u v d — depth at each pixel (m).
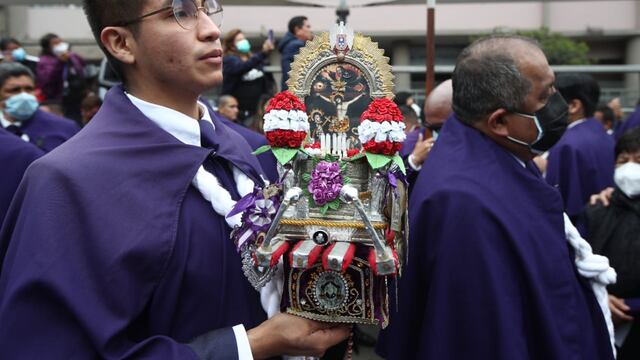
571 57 11.64
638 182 2.65
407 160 3.04
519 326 1.79
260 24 10.10
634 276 2.62
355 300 1.41
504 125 1.98
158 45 1.45
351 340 1.56
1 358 1.27
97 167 1.39
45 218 1.32
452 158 1.98
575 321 1.90
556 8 13.72
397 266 1.37
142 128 1.50
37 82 6.73
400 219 1.47
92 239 1.33
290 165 1.45
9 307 1.28
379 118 1.38
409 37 13.12
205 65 1.48
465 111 2.03
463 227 1.83
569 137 3.63
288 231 1.44
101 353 1.28
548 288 1.88
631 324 2.66
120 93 1.57
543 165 3.59
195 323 1.43
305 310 1.44
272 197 1.45
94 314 1.29
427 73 3.53
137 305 1.36
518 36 2.05
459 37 13.40
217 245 1.48
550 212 1.95
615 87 8.56
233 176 1.64
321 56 1.57
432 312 1.84
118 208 1.37
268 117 1.43
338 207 1.42
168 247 1.38
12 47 6.83
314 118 1.57
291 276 1.45
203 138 1.62
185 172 1.48
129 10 1.45
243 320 1.50
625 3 13.69
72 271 1.30
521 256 1.82
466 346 1.79
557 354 1.82
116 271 1.33
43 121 4.21
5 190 3.34
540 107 1.94
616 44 14.17
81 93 6.82
